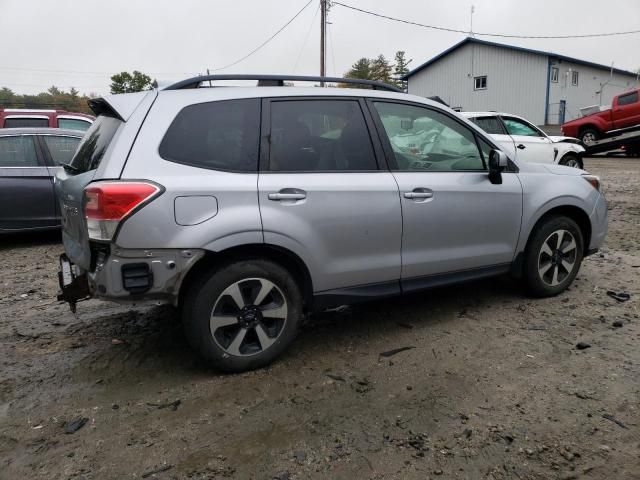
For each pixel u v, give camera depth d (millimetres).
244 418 2799
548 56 31953
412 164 3719
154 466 2430
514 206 4078
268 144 3221
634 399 2875
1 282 5398
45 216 6891
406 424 2713
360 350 3590
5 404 2980
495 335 3756
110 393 3088
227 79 3293
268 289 3213
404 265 3641
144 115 3008
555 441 2541
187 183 2930
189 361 3467
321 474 2359
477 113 10703
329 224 3303
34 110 10367
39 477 2369
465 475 2332
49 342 3834
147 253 2867
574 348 3506
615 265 5441
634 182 12141
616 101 18484
